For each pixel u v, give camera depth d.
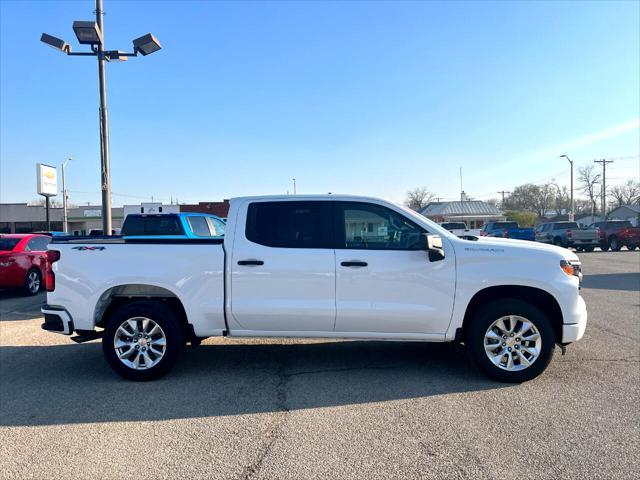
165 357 5.12
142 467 3.34
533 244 5.27
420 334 5.04
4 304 11.03
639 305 9.35
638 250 29.27
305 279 5.01
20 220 66.50
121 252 5.19
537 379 5.03
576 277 5.11
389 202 5.14
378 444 3.63
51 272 5.25
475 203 72.94
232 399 4.59
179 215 11.24
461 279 4.93
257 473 3.24
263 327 5.13
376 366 5.59
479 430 3.83
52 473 3.28
